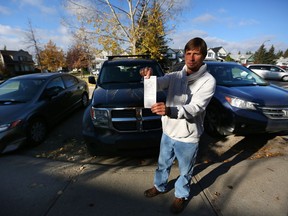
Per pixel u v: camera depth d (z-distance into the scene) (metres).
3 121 3.53
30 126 3.87
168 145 2.04
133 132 2.89
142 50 12.96
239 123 3.52
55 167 3.08
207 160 3.25
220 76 4.59
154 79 1.63
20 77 5.15
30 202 2.30
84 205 2.24
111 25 12.62
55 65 35.03
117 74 4.14
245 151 3.51
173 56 38.84
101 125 2.92
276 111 3.38
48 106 4.46
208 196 2.35
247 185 2.51
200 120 1.88
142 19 13.00
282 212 2.07
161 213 2.11
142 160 3.31
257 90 3.83
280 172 2.75
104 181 2.67
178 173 2.83
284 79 15.26
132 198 2.33
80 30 12.78
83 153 3.63
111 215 2.09
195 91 1.74
